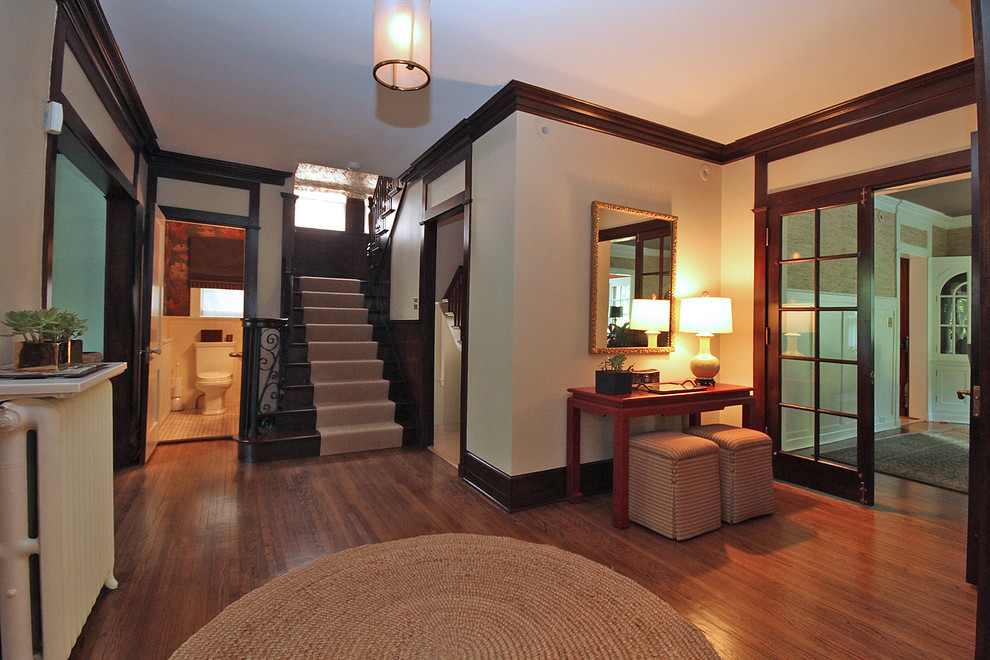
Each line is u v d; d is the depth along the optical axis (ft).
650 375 10.80
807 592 6.91
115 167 10.03
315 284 19.54
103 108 9.17
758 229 12.26
